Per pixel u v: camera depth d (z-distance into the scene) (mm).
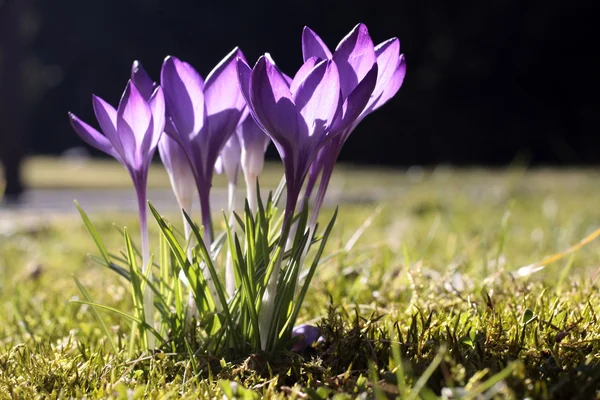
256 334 451
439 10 6098
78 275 764
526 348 445
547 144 6152
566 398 401
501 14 5914
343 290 588
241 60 432
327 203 2002
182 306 483
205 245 473
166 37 6824
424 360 432
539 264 563
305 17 6457
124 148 464
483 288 554
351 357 451
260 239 469
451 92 6270
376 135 6484
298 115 427
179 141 465
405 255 552
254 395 408
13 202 2592
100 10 6895
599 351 442
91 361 468
